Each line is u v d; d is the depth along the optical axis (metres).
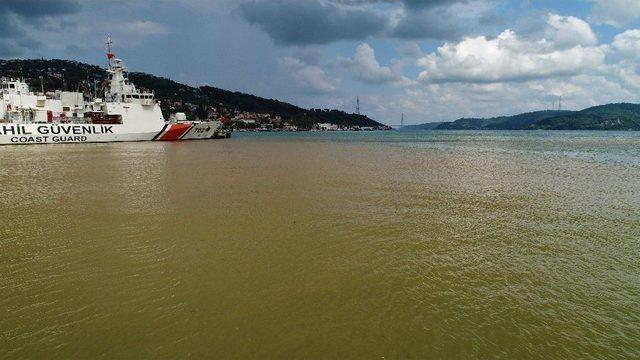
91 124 81.50
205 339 8.36
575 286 11.27
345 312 9.59
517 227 17.45
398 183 29.75
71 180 29.72
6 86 78.56
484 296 10.57
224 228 16.59
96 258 12.91
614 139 128.12
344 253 13.67
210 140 103.62
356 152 65.62
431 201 22.98
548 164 45.47
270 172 36.09
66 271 11.83
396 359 7.80
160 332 8.61
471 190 26.94
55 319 9.12
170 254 13.33
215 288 10.74
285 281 11.27
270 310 9.62
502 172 37.44
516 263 13.01
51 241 14.60
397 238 15.52
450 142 109.81
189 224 17.16
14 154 53.16
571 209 21.25
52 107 81.44
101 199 22.44
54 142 77.94
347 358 7.81
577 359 7.90
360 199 23.28
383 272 12.05
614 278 11.85
